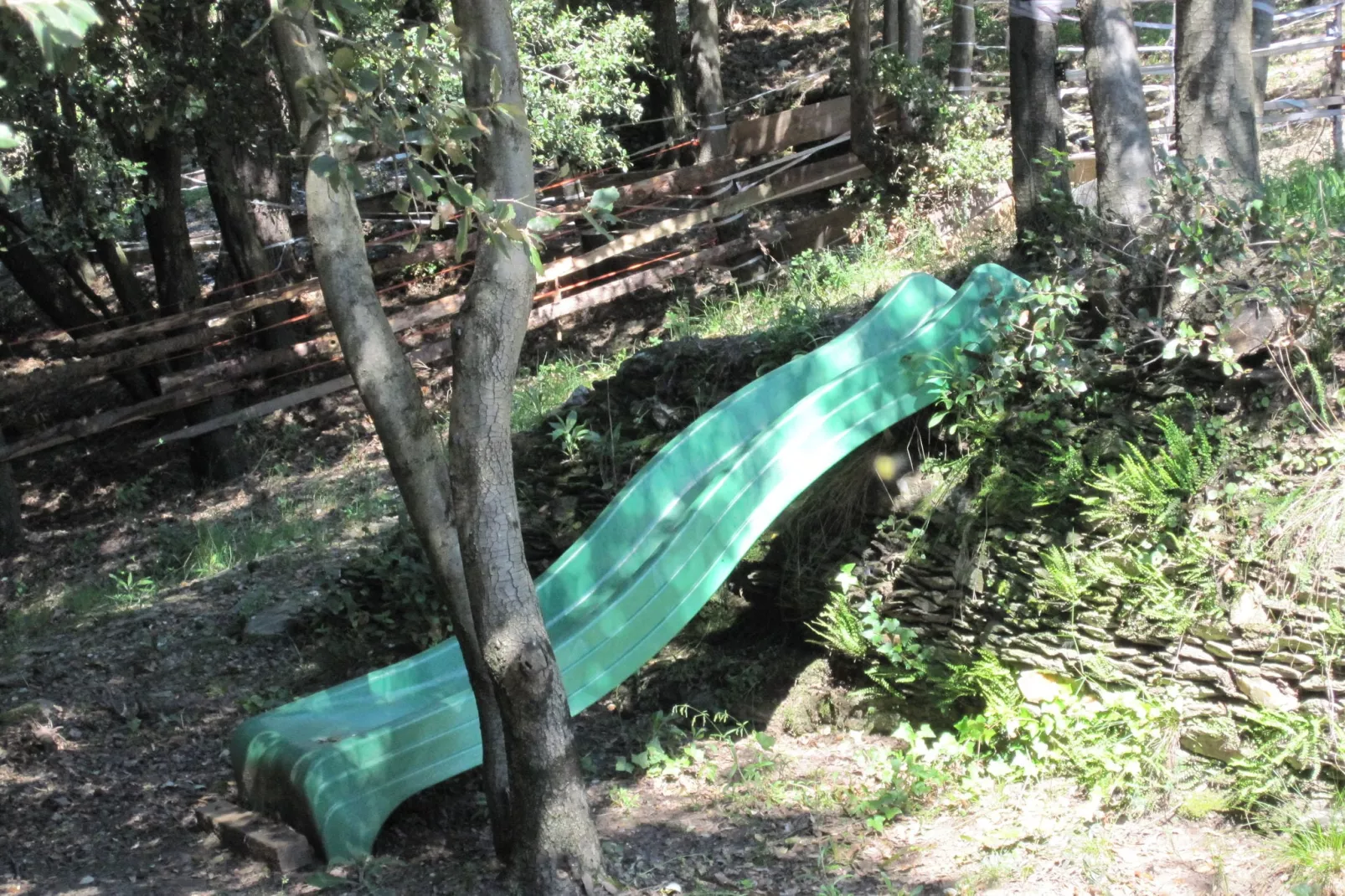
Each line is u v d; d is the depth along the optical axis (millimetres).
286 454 14750
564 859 4789
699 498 6152
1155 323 5875
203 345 13883
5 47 4328
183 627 8984
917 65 13320
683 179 13938
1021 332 6312
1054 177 8125
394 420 4797
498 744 5043
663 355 8352
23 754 7004
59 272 14781
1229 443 5473
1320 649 4832
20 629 9945
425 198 3709
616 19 14336
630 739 6480
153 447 15438
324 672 7789
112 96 9742
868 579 6566
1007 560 5922
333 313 4781
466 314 4684
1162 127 11516
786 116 15023
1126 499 5465
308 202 4754
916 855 4984
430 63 3873
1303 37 15133
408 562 8047
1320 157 10719
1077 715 5398
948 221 11898
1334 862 4320
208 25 10383
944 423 6582
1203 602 5203
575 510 7973
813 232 14352
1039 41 8047
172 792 6422
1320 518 4949
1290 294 5527
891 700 6320
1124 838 4898
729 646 7176
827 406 6324
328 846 5336
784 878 4887
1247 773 4926
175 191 13984
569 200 14156
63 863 5707
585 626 5816
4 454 13367
